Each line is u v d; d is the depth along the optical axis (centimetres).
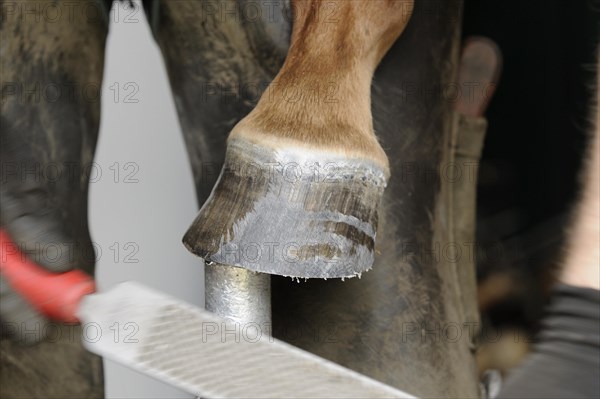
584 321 175
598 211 182
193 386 177
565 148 300
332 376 179
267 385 179
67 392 227
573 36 291
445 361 229
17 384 224
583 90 287
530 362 175
